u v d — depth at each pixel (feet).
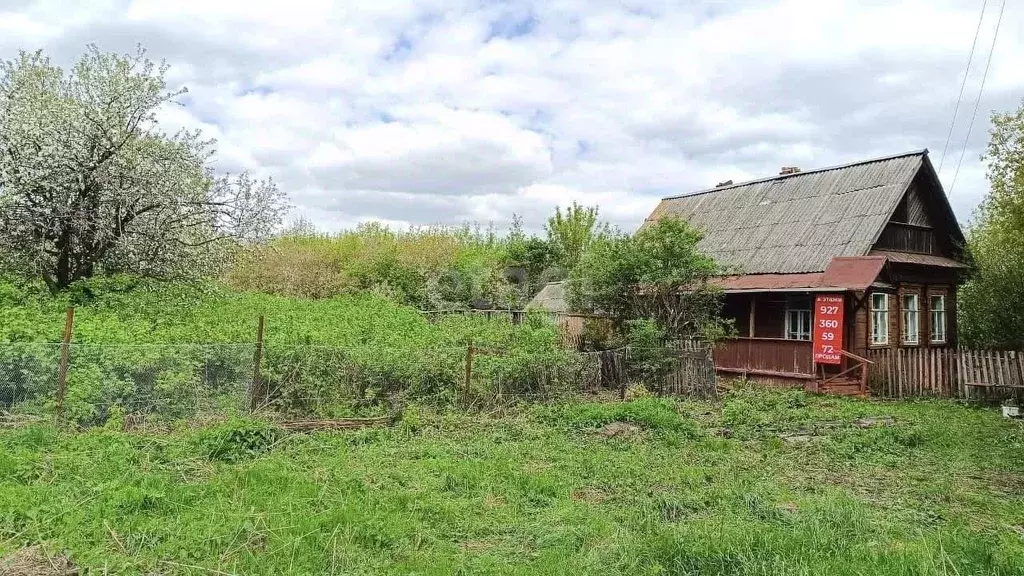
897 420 44.62
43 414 29.81
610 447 34.14
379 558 18.57
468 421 38.22
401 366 40.24
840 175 70.38
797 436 38.75
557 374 47.09
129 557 17.78
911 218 65.98
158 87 51.47
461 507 22.85
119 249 49.73
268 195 55.52
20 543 18.07
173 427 32.07
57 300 42.86
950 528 22.59
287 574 17.13
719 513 23.52
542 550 19.62
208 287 54.29
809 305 61.41
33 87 49.19
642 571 17.94
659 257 59.00
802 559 18.22
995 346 70.03
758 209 75.41
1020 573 17.72
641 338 53.42
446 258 106.83
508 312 79.30
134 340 36.47
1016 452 35.32
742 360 64.90
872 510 24.41
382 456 29.78
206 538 18.79
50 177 45.09
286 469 25.80
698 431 37.81
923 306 66.54
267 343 37.65
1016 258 66.18
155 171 49.29
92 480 22.63
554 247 124.06
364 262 100.22
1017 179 58.29
